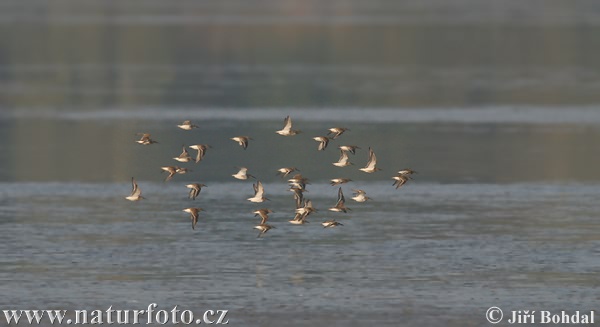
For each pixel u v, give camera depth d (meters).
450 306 46.75
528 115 97.31
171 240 55.88
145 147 81.06
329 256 53.28
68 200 64.56
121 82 119.81
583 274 50.78
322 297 47.69
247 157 77.38
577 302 47.38
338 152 79.62
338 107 100.94
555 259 52.97
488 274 50.72
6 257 52.78
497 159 77.31
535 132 88.62
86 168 73.81
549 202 64.31
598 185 69.06
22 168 73.69
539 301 47.44
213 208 62.75
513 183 69.56
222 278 50.06
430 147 81.69
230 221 59.72
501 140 84.81
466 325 44.84
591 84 118.19
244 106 101.38
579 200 64.94
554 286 49.22
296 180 44.75
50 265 51.69
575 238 56.47
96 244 55.09
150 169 73.56
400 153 79.25
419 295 48.03
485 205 63.56
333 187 68.38
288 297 47.75
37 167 74.06
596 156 78.56
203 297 47.69
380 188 68.12
